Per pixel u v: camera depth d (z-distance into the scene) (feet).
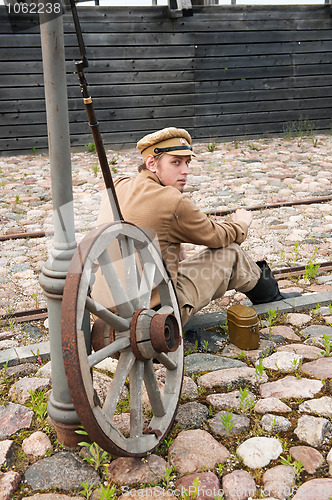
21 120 37.22
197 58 39.37
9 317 12.95
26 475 7.58
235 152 35.65
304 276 14.82
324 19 41.11
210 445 8.08
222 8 38.63
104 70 37.65
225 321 12.12
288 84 41.93
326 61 42.22
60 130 7.16
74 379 6.47
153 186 9.11
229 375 9.91
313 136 41.98
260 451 7.90
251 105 41.55
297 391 9.41
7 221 21.11
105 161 7.66
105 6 36.40
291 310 12.70
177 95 39.73
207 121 40.91
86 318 8.02
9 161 35.06
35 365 10.61
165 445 8.18
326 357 10.50
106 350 7.14
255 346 10.92
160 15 37.60
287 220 20.21
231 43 39.70
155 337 7.40
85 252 6.83
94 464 7.75
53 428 8.56
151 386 7.92
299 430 8.38
